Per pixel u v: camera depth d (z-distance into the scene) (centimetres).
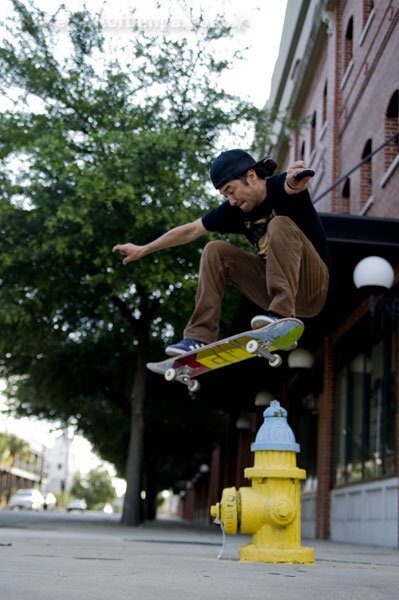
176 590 294
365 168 1338
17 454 10300
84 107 1445
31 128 1412
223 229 447
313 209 414
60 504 11906
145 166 1300
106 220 1297
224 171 402
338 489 1345
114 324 1684
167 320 1659
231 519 478
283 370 1544
